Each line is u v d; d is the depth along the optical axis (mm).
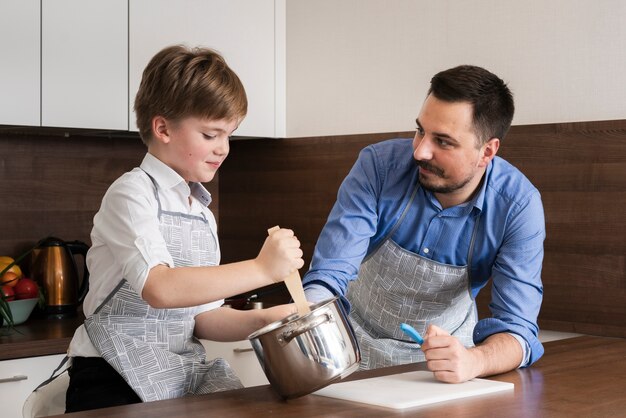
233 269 1290
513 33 2346
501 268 1716
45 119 2422
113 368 1467
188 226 1546
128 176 1466
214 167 1504
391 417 1180
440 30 2518
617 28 2145
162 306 1306
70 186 2891
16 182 2770
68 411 1454
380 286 1935
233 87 1453
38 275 2643
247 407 1241
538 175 2283
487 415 1193
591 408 1237
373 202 1761
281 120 2971
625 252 2123
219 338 1572
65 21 2443
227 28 2801
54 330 2404
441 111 1554
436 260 1841
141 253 1337
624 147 2113
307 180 2896
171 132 1467
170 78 1430
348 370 1272
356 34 2750
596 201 2172
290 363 1250
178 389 1465
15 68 2361
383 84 2678
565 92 2248
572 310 2227
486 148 1638
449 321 1968
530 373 1516
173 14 2662
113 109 2555
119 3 2549
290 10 2953
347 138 2756
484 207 1748
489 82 1583
